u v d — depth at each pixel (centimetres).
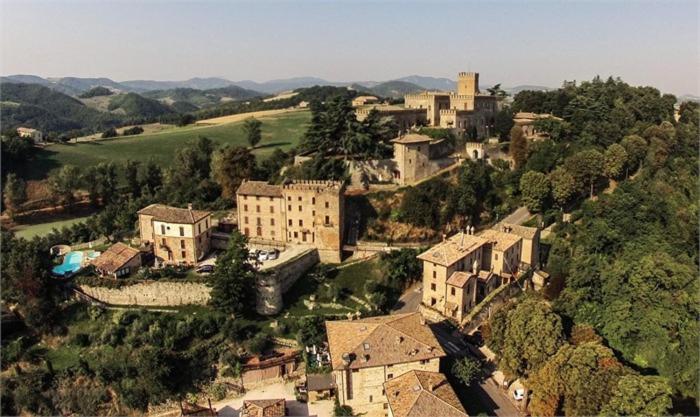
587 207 13262
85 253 11931
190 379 8975
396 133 15412
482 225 13675
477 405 7819
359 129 13450
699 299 8581
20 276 10175
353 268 11619
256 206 12325
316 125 13825
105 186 16100
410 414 6612
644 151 15038
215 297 9862
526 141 15625
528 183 13700
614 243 11562
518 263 11575
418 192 12619
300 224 12038
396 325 8131
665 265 9244
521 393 7956
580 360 6925
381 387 7650
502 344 8388
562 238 12769
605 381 6662
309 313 10325
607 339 8850
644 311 8800
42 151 19288
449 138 15438
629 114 17700
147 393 8694
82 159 18975
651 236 11362
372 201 12700
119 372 8931
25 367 9381
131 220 13362
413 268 11325
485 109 17725
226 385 8975
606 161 14462
